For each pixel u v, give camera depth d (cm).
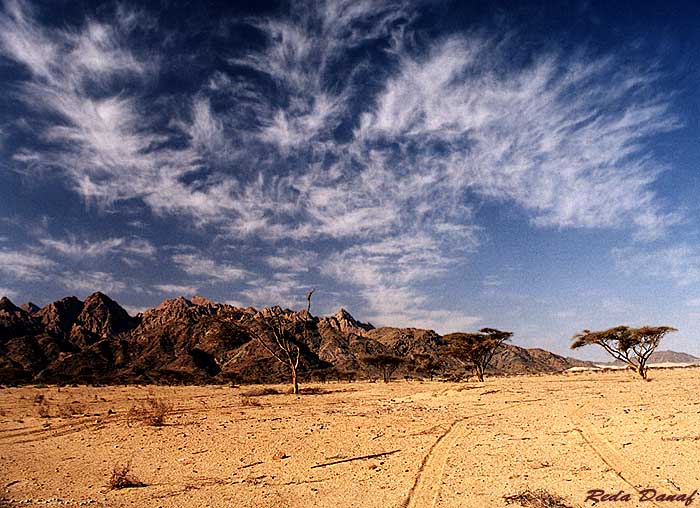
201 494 909
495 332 5953
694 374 5881
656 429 1378
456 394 3222
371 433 1578
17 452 1440
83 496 923
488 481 922
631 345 5209
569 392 3192
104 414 2417
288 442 1438
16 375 8725
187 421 2080
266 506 819
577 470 976
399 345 18675
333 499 847
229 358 15438
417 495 852
